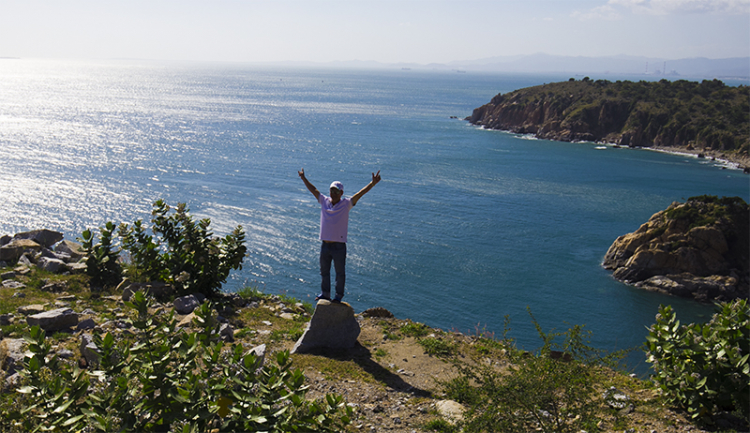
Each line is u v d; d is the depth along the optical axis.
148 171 77.69
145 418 4.04
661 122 121.06
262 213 56.88
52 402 3.87
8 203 56.97
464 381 5.54
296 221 54.28
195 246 9.37
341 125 147.38
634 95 135.88
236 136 119.06
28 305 7.91
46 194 61.62
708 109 118.50
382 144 114.06
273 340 7.68
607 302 39.78
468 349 8.04
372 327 8.80
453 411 5.64
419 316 35.50
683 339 6.06
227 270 9.59
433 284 40.94
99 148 95.94
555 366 4.77
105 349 4.18
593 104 133.88
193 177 74.69
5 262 10.72
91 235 9.74
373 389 6.27
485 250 49.66
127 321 7.24
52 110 159.75
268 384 4.05
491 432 4.56
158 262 9.34
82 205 57.91
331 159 93.56
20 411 4.11
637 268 43.84
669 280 42.28
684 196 72.69
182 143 106.12
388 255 46.59
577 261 48.25
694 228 43.34
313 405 4.28
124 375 4.18
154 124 135.38
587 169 91.75
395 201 66.12
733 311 6.14
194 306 8.27
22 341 5.80
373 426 5.28
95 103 190.88
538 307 38.12
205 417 3.74
